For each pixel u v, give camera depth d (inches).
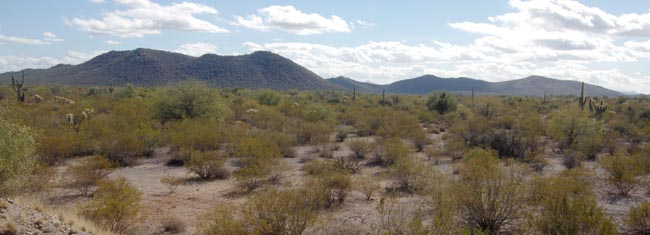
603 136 1154.7
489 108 2060.8
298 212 429.4
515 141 1008.9
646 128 1325.0
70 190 630.5
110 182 565.9
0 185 443.2
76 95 2871.6
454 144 1002.7
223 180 751.7
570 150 1006.4
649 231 439.2
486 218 443.2
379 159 949.2
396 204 555.8
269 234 408.8
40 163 783.7
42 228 356.8
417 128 1370.6
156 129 1209.4
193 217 534.0
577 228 366.0
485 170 490.9
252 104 2032.5
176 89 1412.4
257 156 826.8
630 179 598.5
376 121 1585.9
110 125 1140.5
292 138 1197.7
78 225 413.7
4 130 444.8
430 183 634.2
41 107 1660.9
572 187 551.8
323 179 607.2
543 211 398.3
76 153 933.2
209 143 1004.6
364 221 488.7
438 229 399.5
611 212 513.7
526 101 2972.4
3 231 323.9
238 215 486.6
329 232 448.8
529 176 673.0
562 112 1258.0
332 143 1194.6
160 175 801.6
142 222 507.5
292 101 2593.5
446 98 2231.8
